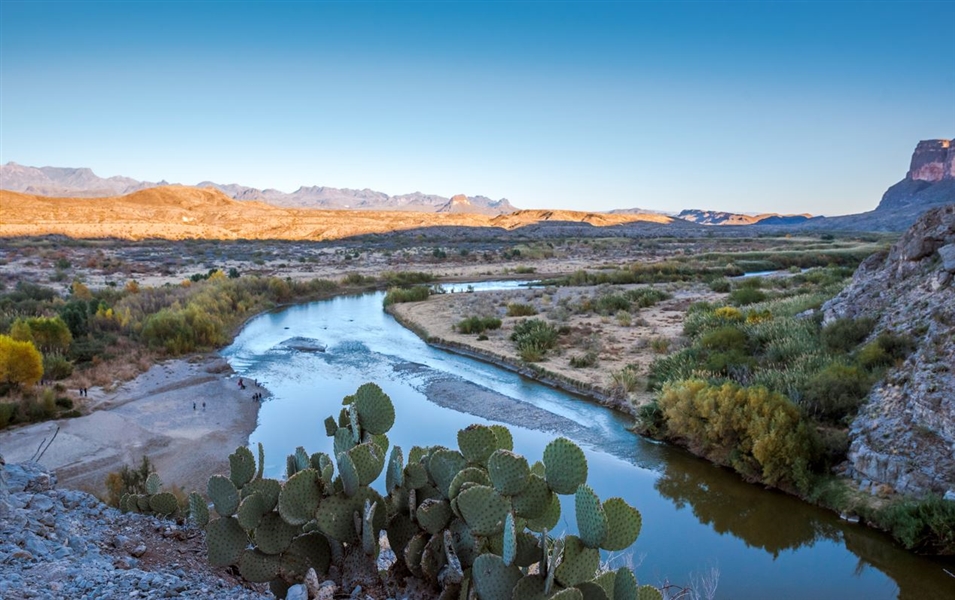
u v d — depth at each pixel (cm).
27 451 1973
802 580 1295
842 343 2266
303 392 2798
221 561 525
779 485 1717
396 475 546
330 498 521
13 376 2441
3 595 442
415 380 2977
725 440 1895
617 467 1911
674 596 1112
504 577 448
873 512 1488
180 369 3095
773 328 2670
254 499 524
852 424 1744
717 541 1459
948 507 1352
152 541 635
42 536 582
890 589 1262
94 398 2527
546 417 2386
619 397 2533
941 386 1573
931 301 2092
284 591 523
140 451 2038
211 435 2214
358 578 514
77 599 464
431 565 504
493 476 487
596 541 438
